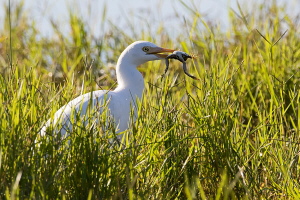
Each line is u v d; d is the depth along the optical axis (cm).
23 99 928
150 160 911
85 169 859
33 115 897
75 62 1557
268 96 1272
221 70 1197
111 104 1110
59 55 1644
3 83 950
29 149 851
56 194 842
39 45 1727
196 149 991
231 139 988
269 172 977
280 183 956
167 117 970
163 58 1212
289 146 1015
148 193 883
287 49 1415
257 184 968
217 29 1592
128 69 1200
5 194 816
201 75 1302
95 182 862
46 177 836
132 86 1189
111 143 919
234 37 1578
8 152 838
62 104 1058
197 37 1620
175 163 927
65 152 870
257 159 989
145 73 1572
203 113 984
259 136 1036
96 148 865
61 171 848
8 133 843
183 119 1198
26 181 835
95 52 1684
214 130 966
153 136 947
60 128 902
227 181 942
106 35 1722
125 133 976
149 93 1115
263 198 942
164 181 927
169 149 941
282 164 941
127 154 889
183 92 1319
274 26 1479
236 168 953
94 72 1569
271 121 1055
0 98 885
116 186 871
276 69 1297
